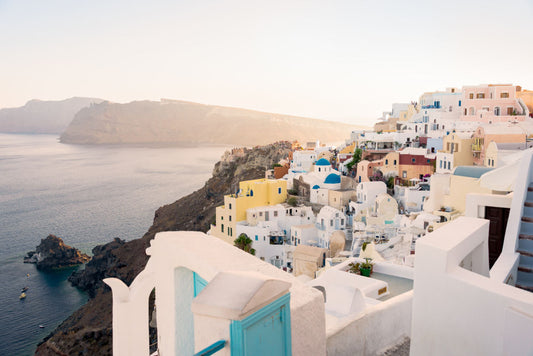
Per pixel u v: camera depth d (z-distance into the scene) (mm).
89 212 171875
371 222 48188
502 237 8211
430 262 4754
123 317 5098
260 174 103438
